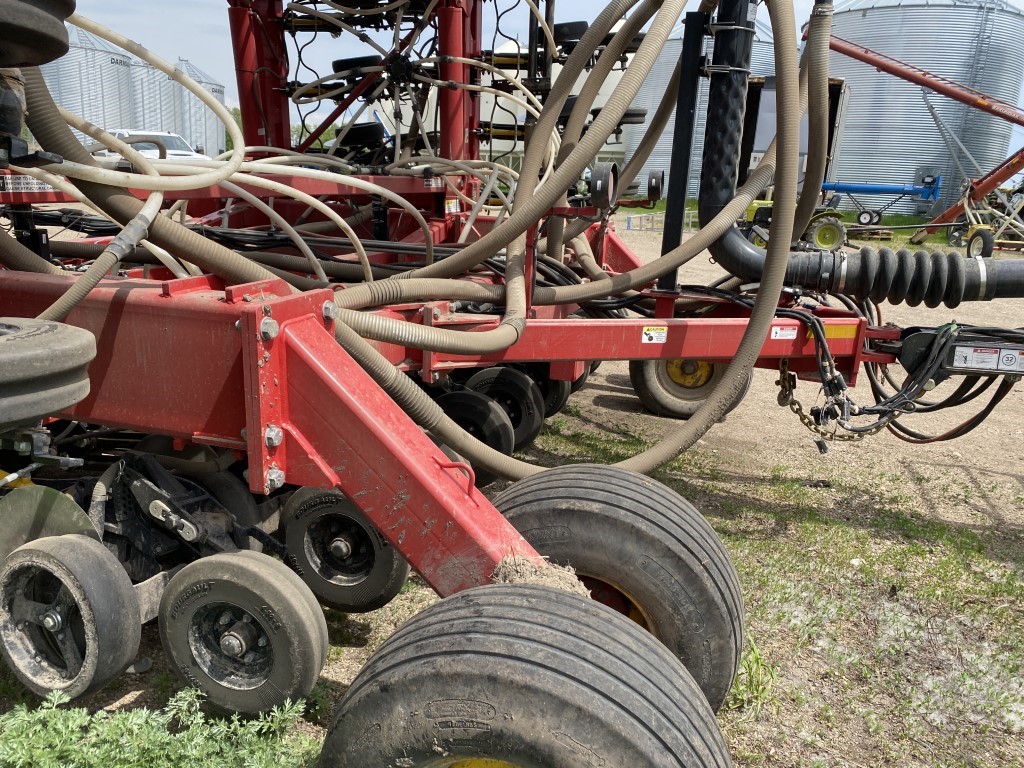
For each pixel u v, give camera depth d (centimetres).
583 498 231
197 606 226
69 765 191
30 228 372
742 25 320
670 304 371
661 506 232
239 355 211
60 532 237
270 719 219
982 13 2470
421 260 470
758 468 499
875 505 446
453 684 156
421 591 333
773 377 770
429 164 484
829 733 261
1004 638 316
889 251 352
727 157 340
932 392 719
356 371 216
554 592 181
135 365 224
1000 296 344
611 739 149
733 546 386
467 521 201
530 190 320
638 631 177
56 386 161
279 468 213
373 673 169
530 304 340
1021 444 571
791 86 287
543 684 152
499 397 470
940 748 256
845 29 2698
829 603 336
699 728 163
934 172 2538
